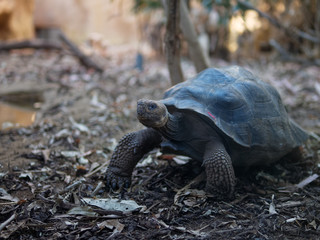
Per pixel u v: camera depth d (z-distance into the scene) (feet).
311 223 6.10
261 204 6.63
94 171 7.71
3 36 24.41
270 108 7.23
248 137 6.66
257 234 5.86
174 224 6.09
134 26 34.37
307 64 18.97
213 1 12.62
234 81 7.11
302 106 13.42
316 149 9.18
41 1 30.53
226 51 24.64
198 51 10.38
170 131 6.56
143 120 6.21
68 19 32.09
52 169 7.84
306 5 18.84
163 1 9.84
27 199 6.70
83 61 18.58
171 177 7.48
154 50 27.02
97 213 6.27
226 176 6.42
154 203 6.62
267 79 17.61
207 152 6.57
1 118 11.10
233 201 6.63
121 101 13.41
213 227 6.02
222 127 6.46
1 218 6.18
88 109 12.23
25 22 25.39
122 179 7.03
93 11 33.47
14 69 18.08
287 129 7.39
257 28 25.58
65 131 9.95
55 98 13.51
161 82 16.83
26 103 12.81
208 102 6.68
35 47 19.74
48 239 5.73
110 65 20.84
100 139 9.72
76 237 5.76
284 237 5.83
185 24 10.11
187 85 7.05
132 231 5.90
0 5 23.16
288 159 8.20
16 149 8.81
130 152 6.93
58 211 6.39
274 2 20.52
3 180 7.29
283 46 24.29
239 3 12.29
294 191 7.07
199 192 6.75
